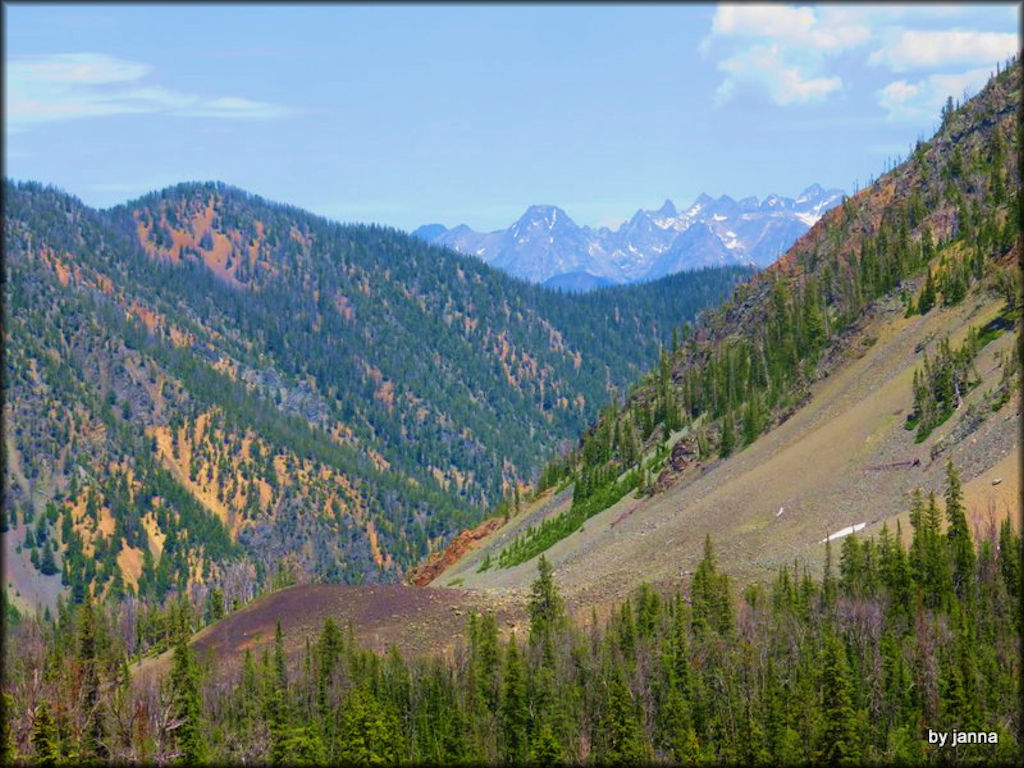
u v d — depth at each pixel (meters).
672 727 119.06
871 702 118.31
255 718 129.12
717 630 134.12
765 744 114.94
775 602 137.50
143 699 127.50
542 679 127.62
